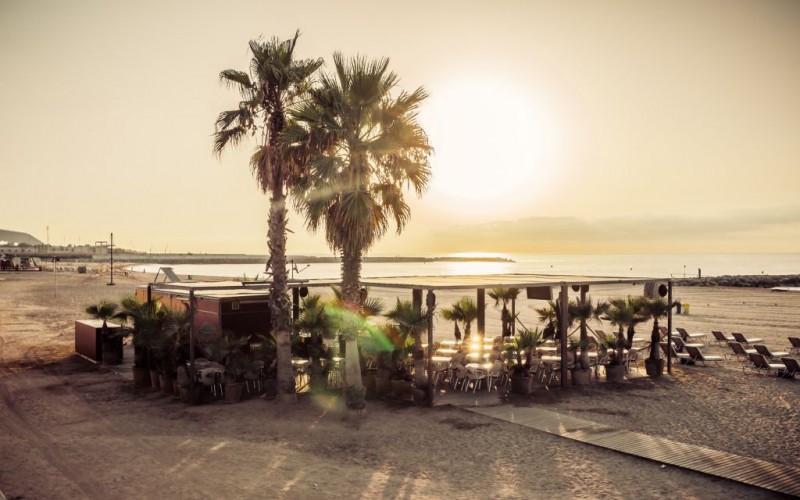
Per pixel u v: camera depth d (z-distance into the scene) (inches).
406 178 508.7
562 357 593.3
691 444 406.0
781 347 861.2
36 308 1413.6
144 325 578.2
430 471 353.7
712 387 597.6
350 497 312.2
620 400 539.2
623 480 339.3
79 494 308.8
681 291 2222.0
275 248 525.3
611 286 2721.5
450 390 577.3
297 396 545.0
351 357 480.4
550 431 435.5
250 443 406.3
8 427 444.5
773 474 344.2
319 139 479.8
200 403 524.4
